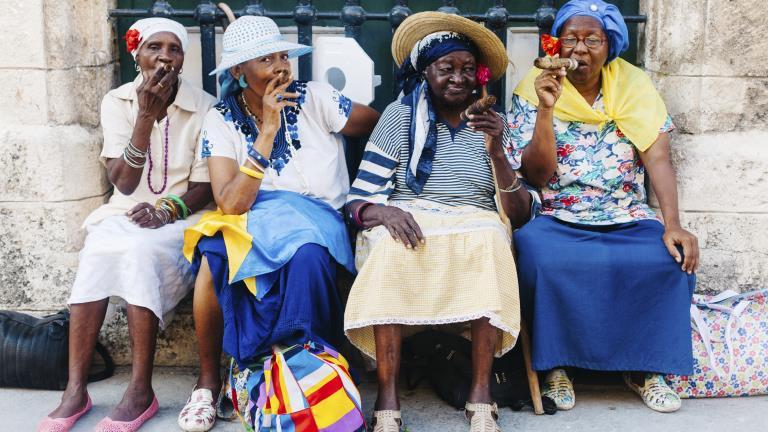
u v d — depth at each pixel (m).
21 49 3.98
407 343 3.90
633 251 3.66
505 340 3.59
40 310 4.11
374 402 3.80
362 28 4.43
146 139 3.70
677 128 4.09
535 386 3.68
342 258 3.67
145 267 3.57
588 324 3.66
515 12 4.39
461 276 3.49
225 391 3.75
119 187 3.80
